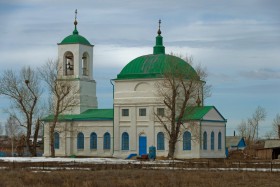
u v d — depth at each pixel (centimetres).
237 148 15925
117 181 5047
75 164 7919
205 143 10625
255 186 4853
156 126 10762
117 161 9025
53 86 11044
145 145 10844
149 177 5544
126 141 11019
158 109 10756
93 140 11300
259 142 19275
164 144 10675
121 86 11119
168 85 10431
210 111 10769
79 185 4769
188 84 10525
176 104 10531
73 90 11650
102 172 6169
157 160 9556
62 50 11850
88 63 12088
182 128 10525
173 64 10569
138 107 10944
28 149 11931
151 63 10988
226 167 7575
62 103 11075
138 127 10925
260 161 9706
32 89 11156
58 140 11494
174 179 5262
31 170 6650
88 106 11906
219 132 11069
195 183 4991
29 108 11175
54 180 5166
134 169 6919
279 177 5662
